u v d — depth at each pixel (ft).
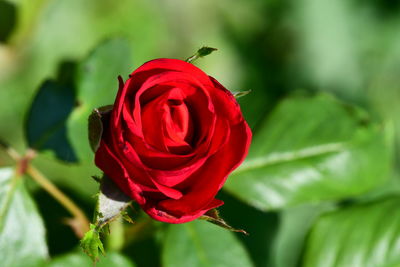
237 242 2.55
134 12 4.31
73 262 2.43
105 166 2.15
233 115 2.16
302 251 2.59
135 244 2.61
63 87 2.60
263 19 4.50
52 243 2.73
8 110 4.00
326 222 2.60
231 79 4.42
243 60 4.45
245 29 4.50
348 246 2.58
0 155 3.27
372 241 2.58
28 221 2.45
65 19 4.12
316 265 2.57
